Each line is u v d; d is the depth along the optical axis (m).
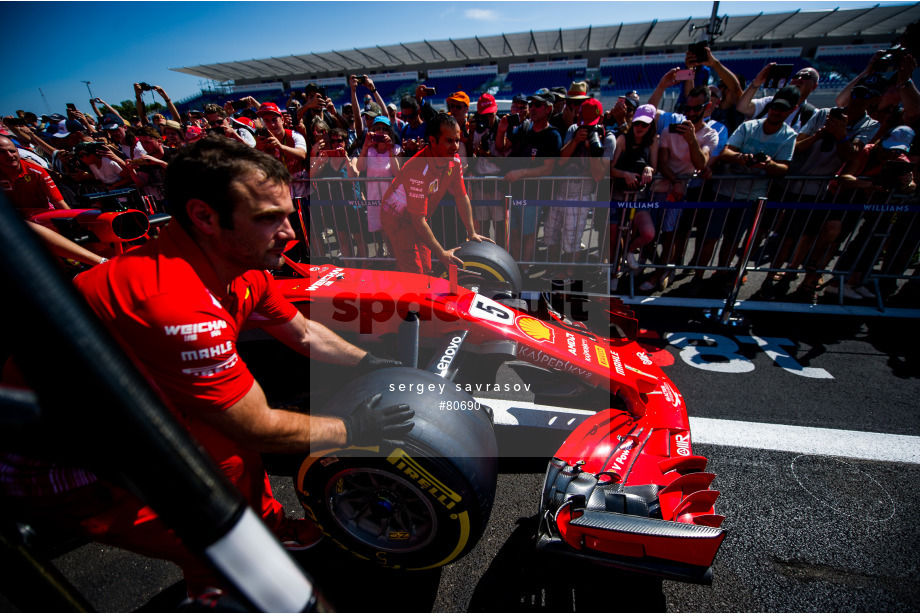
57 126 9.17
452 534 1.54
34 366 0.29
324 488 1.56
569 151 3.94
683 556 1.45
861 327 3.50
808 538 1.91
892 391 2.79
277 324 1.69
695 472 1.77
